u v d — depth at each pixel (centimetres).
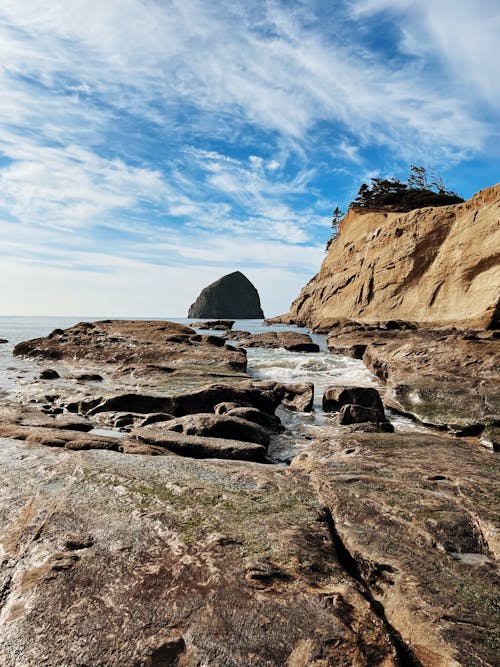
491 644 294
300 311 7306
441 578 360
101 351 1936
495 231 3725
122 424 949
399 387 1244
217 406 1048
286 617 300
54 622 294
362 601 321
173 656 271
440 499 499
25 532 392
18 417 856
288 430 1012
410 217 4962
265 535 399
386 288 4888
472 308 3625
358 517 455
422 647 298
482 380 1177
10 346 2672
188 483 509
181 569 344
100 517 419
